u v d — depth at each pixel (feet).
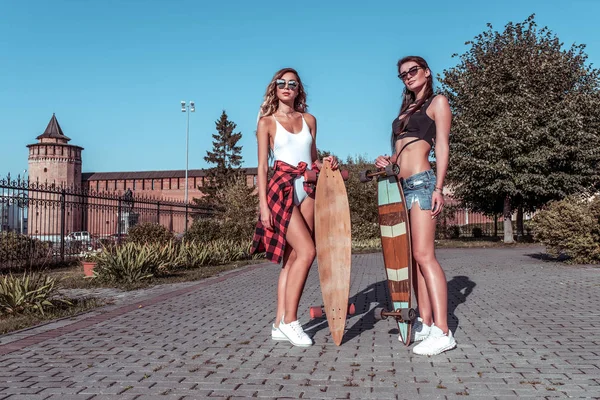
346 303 15.05
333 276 15.11
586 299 24.03
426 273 14.37
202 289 29.86
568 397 10.47
